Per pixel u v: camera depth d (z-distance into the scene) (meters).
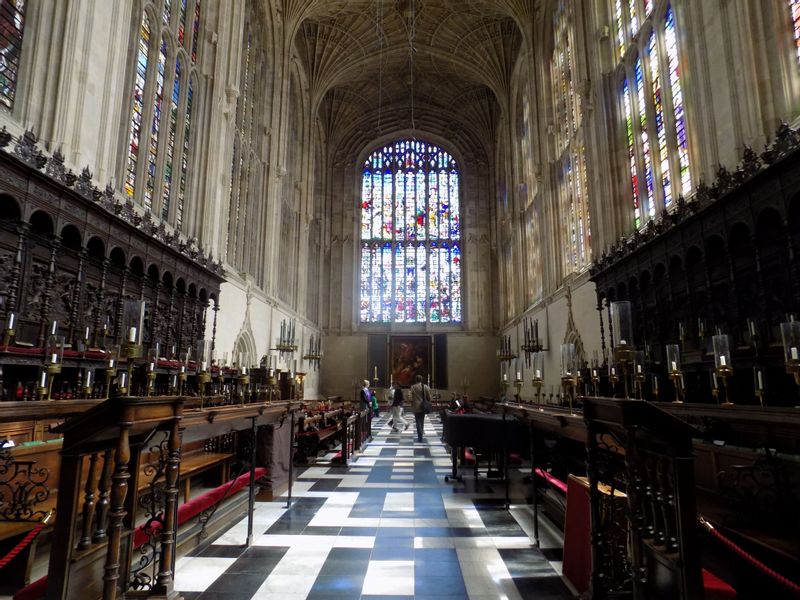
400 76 32.56
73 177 7.95
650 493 3.15
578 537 4.29
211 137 15.85
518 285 27.81
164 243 11.09
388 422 23.20
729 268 8.18
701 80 9.77
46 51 8.80
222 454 7.38
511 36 27.77
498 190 33.56
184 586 4.29
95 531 3.23
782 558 3.24
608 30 15.51
